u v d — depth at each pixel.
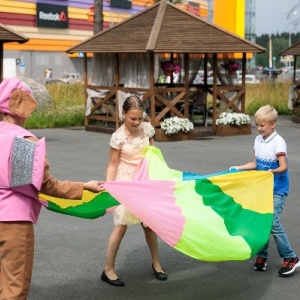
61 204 4.58
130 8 54.94
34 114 19.72
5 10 44.91
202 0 64.75
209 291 4.99
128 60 16.45
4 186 3.69
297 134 17.38
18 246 3.72
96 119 17.92
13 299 3.70
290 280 5.28
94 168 10.95
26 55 47.44
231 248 4.40
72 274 5.35
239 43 16.44
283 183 5.33
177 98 16.06
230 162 11.86
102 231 6.77
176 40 15.62
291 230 6.85
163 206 4.46
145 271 5.46
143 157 5.20
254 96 26.23
